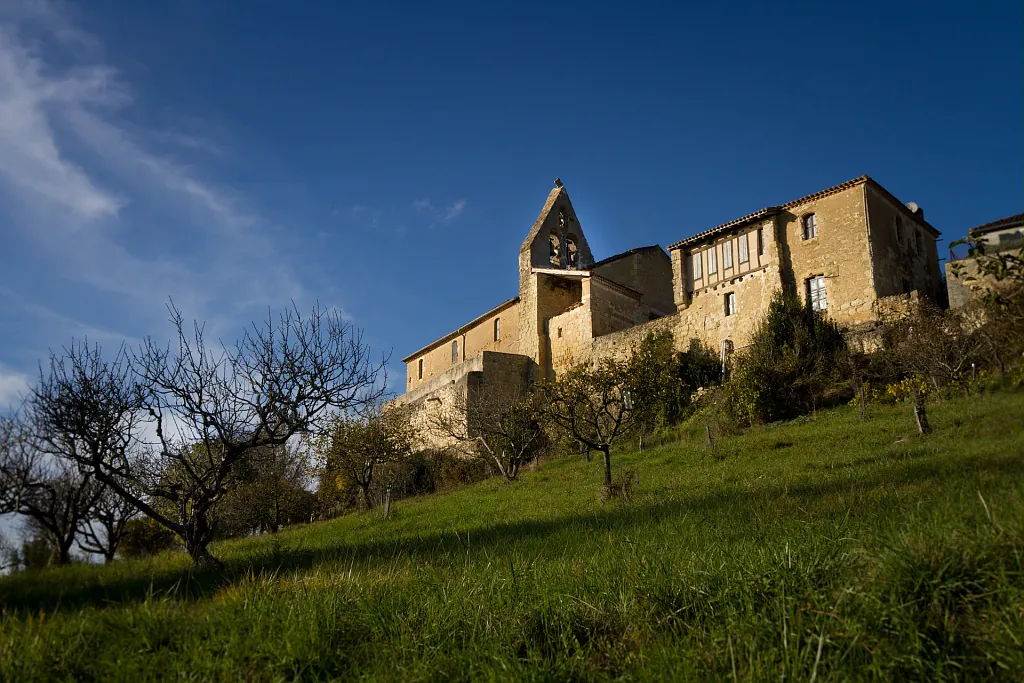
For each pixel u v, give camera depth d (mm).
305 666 5039
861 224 30219
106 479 13078
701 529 8805
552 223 45906
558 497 18562
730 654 4312
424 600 5984
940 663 4000
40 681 5086
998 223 32438
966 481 9258
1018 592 4422
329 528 20234
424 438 37094
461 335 49312
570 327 40062
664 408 29016
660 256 43812
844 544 5648
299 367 13984
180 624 5898
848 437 19984
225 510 26922
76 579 11344
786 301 30453
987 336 21844
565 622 5410
